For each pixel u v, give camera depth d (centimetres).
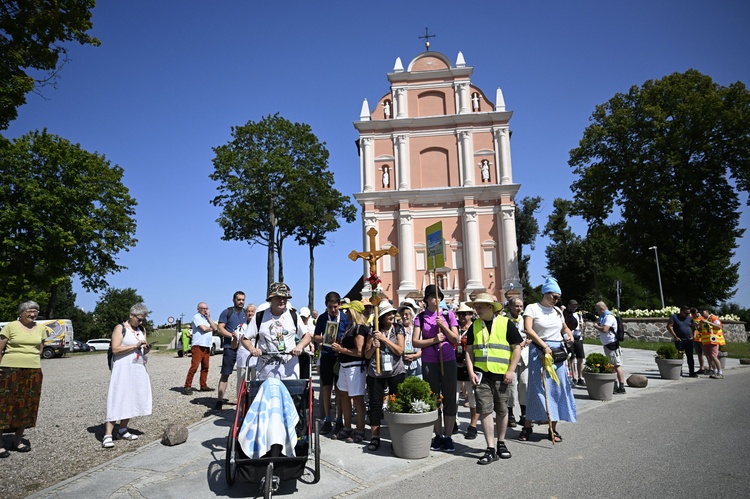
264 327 669
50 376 1888
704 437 696
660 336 2859
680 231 3638
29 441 754
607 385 1033
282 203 4000
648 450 644
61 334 3353
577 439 729
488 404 640
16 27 1268
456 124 3622
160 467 636
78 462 673
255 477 515
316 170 4191
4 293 3344
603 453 643
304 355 701
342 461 649
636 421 826
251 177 3847
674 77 3538
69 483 587
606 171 3659
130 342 766
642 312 3050
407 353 757
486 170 3575
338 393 810
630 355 2116
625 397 1076
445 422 702
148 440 775
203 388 1234
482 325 667
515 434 785
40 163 3653
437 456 670
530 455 656
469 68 3684
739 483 506
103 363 2530
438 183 3597
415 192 3497
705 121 3372
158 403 1074
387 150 3659
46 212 3578
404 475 591
